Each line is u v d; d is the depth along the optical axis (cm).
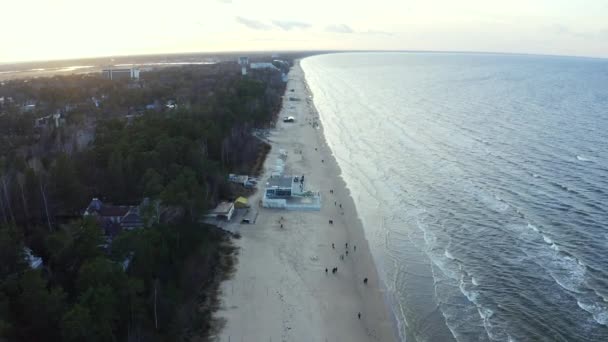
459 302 6369
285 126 17525
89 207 8269
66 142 11456
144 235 6444
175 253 7031
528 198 9862
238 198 9706
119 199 8888
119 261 6156
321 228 8756
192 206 8000
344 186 10981
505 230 8406
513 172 11625
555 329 5744
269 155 13588
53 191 7988
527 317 5988
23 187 7725
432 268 7262
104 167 9525
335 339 5728
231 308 6272
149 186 8156
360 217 9219
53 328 4919
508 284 6738
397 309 6294
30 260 6112
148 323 5425
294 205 9638
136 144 9819
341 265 7444
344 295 6631
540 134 15675
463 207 9512
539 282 6756
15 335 4691
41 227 7506
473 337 5662
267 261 7512
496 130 16388
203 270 6994
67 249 6144
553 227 8475
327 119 18975
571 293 6462
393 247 7988
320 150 14212
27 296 4906
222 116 13675
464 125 17350
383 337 5766
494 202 9712
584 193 10069
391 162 12781
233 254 7706
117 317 5034
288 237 8381
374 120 18650
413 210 9462
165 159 9525
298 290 6738
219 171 10181
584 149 13638
